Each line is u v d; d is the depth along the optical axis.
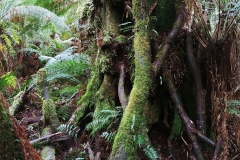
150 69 1.86
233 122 2.10
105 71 2.26
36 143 1.91
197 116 2.15
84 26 3.01
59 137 2.01
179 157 2.05
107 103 2.22
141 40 1.94
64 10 4.43
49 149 1.90
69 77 2.91
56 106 2.67
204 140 1.89
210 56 2.22
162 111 2.26
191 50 2.20
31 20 4.36
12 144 1.29
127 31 2.36
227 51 2.21
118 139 1.58
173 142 2.13
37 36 4.95
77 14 3.32
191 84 2.24
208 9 2.35
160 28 2.32
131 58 2.16
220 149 1.85
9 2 4.56
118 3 2.34
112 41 2.24
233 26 2.19
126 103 1.98
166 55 2.03
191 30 2.24
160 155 1.97
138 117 1.67
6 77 2.23
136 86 1.78
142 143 1.70
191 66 2.17
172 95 2.04
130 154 1.54
